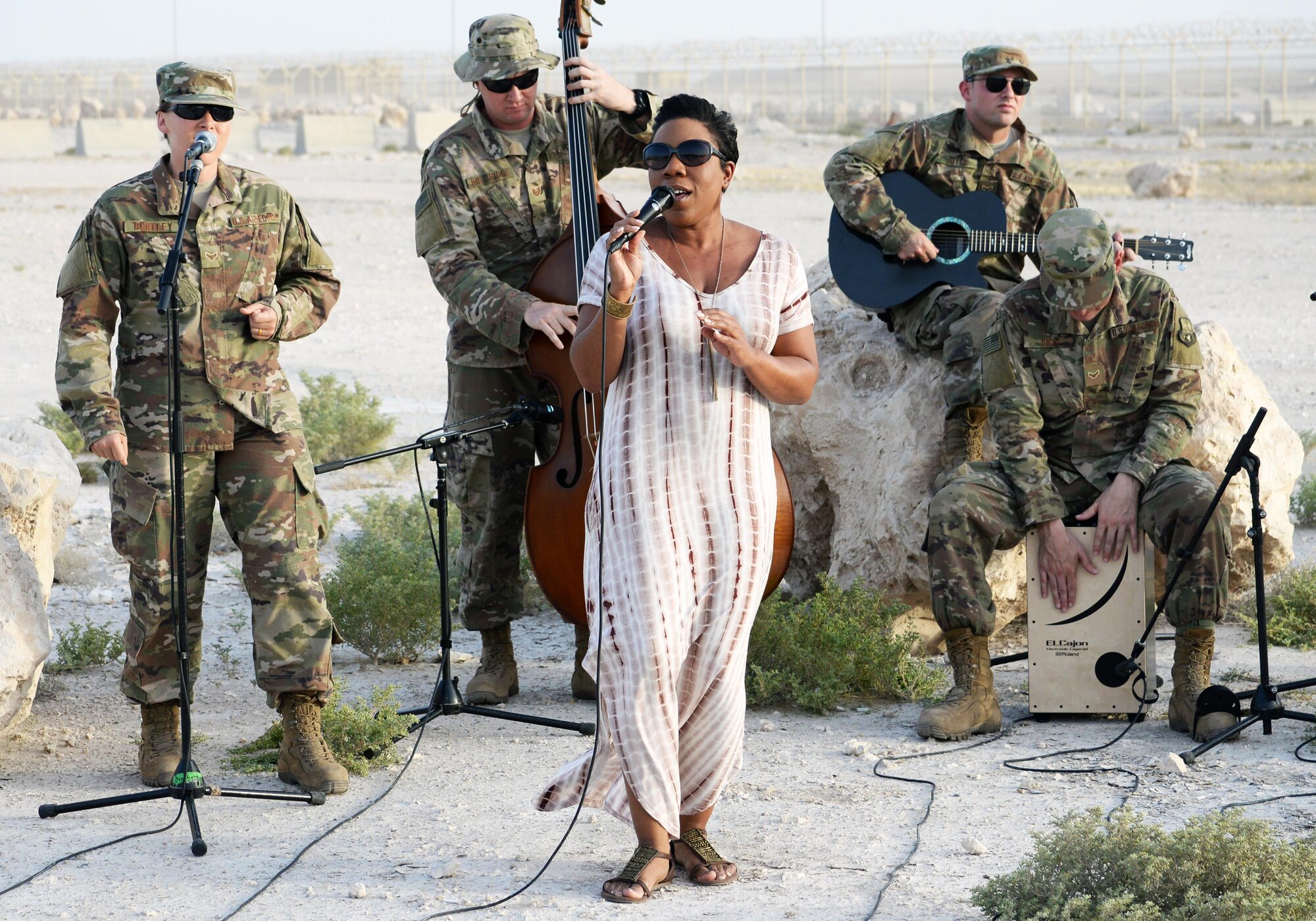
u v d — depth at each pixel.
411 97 133.50
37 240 30.50
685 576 4.33
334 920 4.23
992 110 7.52
